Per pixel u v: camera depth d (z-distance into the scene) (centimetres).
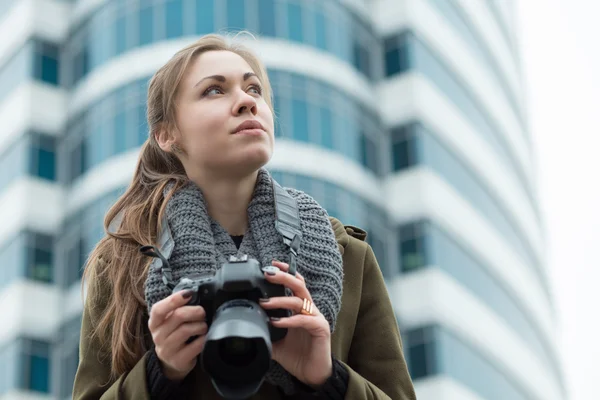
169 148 278
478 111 3278
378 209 2745
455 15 3297
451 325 2669
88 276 284
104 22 2820
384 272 2698
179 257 252
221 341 205
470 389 2673
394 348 284
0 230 2756
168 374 242
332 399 245
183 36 2698
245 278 218
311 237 260
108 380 270
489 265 3020
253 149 261
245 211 271
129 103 2689
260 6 2725
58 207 2736
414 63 2922
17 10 2961
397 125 2872
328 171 2636
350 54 2866
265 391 259
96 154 2708
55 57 2897
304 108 2677
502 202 3294
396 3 3011
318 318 230
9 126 2842
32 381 2531
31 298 2608
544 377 3400
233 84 272
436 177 2834
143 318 265
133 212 274
